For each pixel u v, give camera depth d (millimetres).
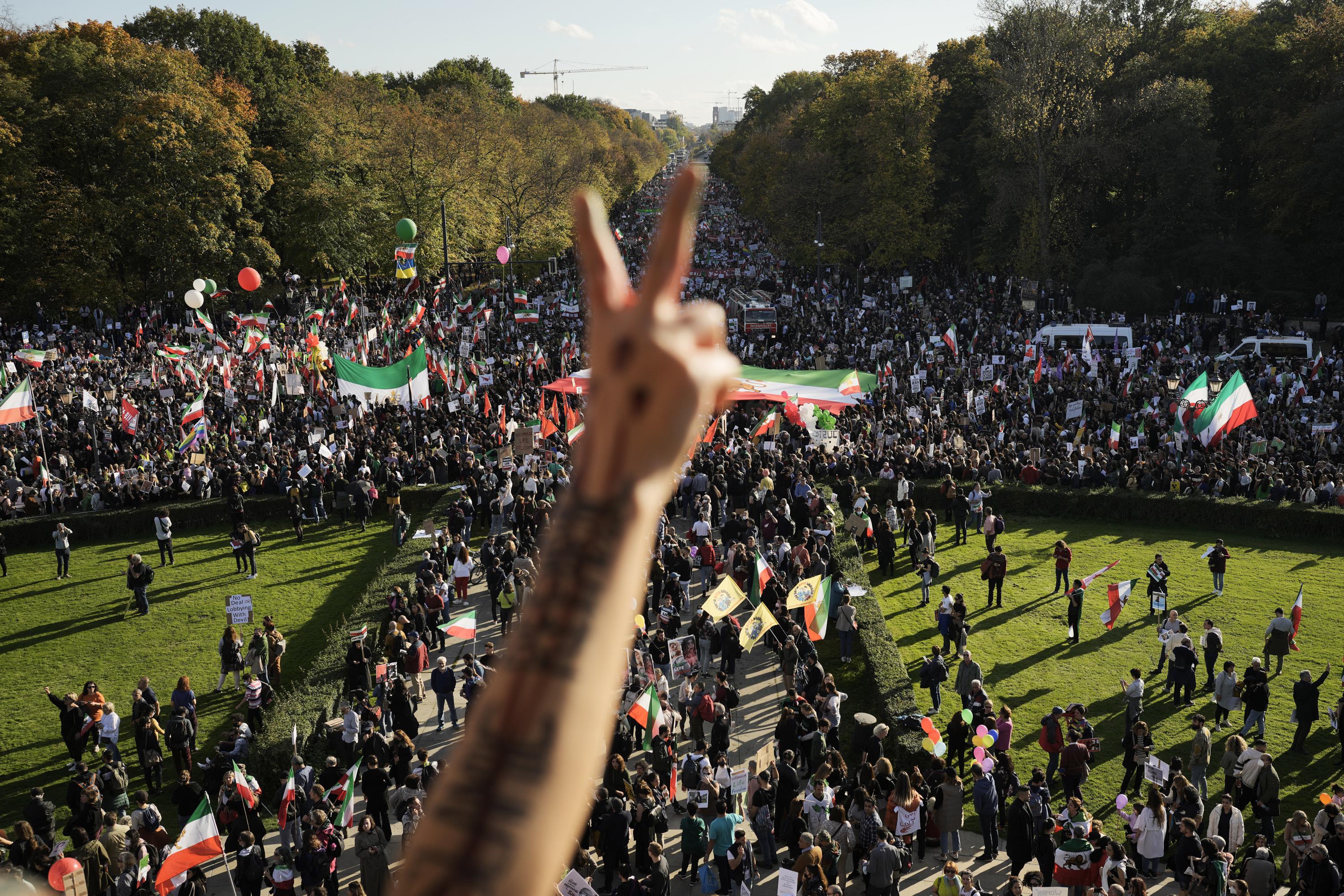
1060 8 69062
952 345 52375
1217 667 26406
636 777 20266
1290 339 55125
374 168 83438
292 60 99312
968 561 34438
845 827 18062
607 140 179500
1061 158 73250
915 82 82688
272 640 26094
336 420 45625
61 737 24422
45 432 43438
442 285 74188
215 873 19500
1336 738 22844
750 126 186125
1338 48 70250
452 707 24188
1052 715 21016
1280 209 70750
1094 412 45344
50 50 71375
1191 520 37156
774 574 28000
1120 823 20250
